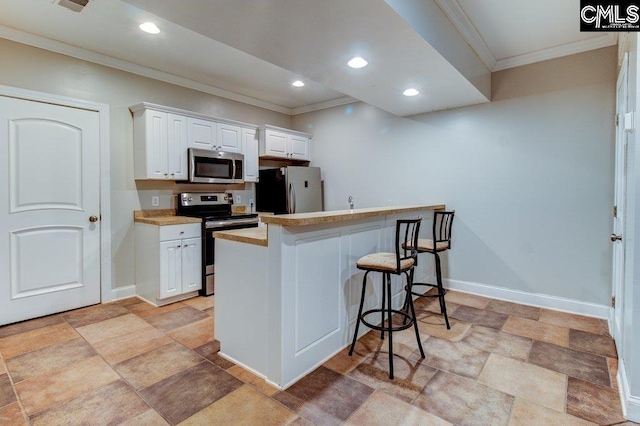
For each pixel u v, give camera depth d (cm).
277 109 520
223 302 231
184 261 346
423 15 215
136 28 279
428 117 396
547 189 325
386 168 437
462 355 232
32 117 293
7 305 284
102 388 193
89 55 321
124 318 300
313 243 211
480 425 163
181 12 183
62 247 313
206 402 181
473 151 365
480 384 197
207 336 264
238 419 167
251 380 202
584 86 304
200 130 388
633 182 166
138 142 350
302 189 469
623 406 175
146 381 201
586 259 308
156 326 282
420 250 286
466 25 269
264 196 483
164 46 312
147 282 345
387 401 181
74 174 318
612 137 293
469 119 367
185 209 394
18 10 249
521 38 295
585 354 233
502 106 345
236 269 219
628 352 176
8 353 235
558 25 273
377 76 281
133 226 360
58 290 311
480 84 321
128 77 352
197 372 211
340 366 217
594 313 305
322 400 182
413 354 233
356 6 179
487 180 358
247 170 445
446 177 386
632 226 168
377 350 239
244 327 215
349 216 226
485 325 284
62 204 312
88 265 329
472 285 373
